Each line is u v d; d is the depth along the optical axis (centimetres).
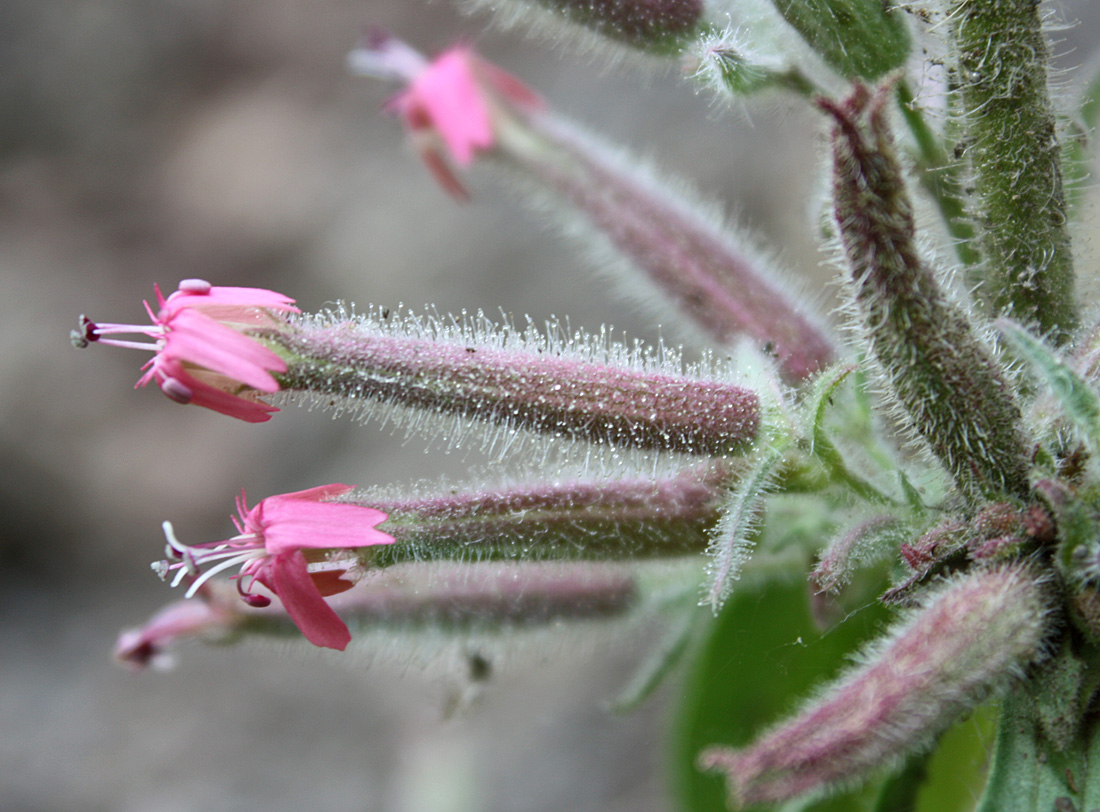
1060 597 12
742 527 13
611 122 29
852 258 12
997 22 13
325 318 13
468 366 13
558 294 28
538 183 15
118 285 36
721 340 14
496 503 13
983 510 12
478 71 16
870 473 13
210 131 39
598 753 25
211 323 13
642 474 13
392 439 29
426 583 14
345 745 28
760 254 15
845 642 14
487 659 15
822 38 13
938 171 13
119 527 33
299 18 40
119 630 31
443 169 16
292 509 13
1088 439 12
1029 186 13
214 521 31
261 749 28
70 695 30
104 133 40
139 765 28
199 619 15
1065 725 12
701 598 15
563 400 13
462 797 25
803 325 14
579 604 15
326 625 13
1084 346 13
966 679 12
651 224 15
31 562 33
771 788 12
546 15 14
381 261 31
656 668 15
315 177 35
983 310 13
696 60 14
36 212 38
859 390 13
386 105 16
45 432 33
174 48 41
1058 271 13
